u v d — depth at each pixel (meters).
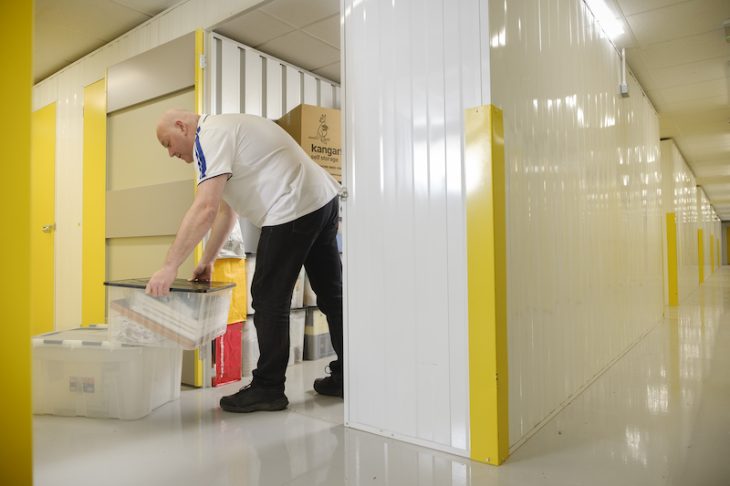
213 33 3.04
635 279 4.04
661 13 3.35
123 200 3.29
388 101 1.97
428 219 1.84
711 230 17.41
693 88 4.95
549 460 1.70
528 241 2.02
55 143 4.32
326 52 3.69
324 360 3.47
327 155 3.30
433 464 1.67
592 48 3.13
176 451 1.80
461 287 1.75
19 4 1.19
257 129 2.20
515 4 1.96
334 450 1.81
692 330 4.55
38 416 2.23
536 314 2.07
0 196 1.21
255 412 2.28
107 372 2.20
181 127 2.22
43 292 4.36
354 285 2.06
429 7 1.85
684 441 1.86
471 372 1.71
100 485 1.52
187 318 1.97
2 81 1.21
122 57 3.65
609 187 3.36
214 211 2.06
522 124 1.99
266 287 2.27
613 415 2.19
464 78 1.75
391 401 1.94
